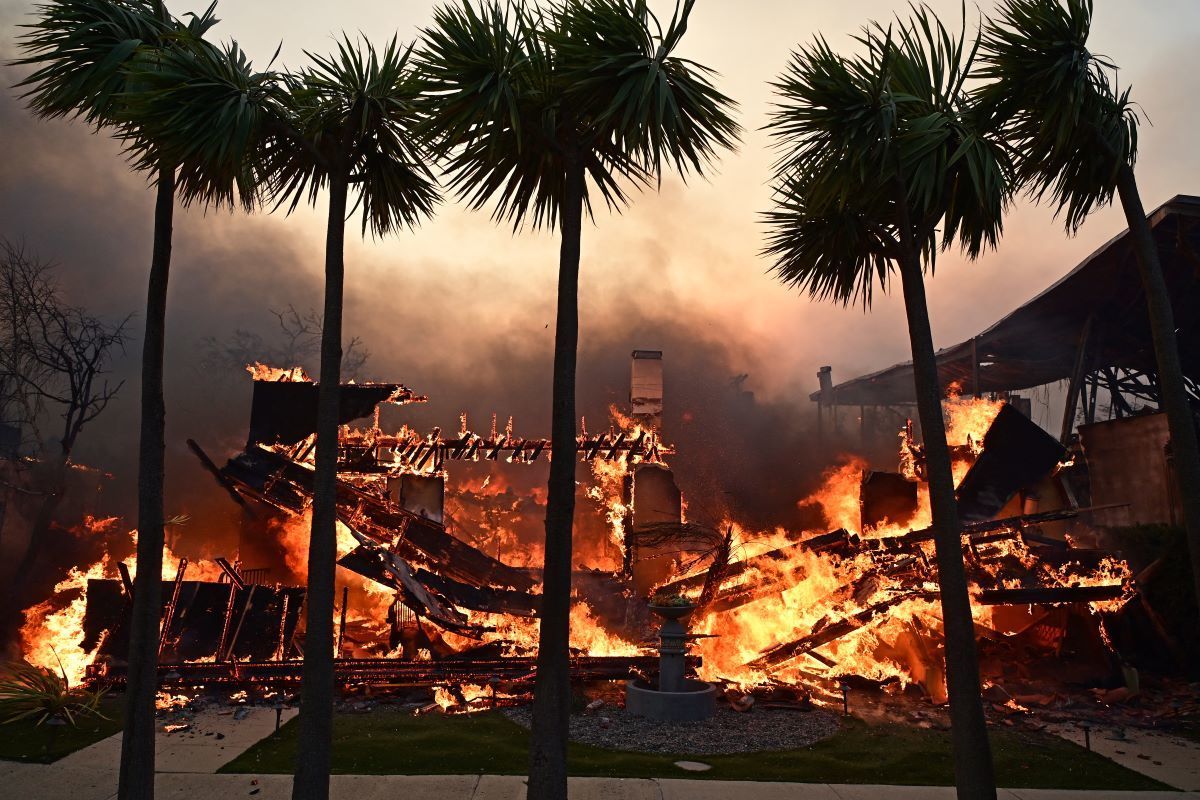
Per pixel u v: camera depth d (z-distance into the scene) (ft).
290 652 39.19
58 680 30.32
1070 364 94.63
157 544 18.75
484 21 18.92
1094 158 22.15
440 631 42.80
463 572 52.60
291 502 55.31
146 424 18.94
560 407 18.47
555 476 18.29
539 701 17.37
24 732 27.14
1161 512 58.95
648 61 18.74
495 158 20.68
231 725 29.50
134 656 18.21
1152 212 54.70
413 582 42.73
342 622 42.32
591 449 62.23
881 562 46.57
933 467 20.15
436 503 58.29
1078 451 73.26
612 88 18.97
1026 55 21.20
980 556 45.47
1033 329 81.92
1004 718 32.73
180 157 18.57
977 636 42.32
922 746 28.02
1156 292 21.17
